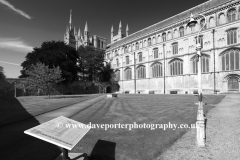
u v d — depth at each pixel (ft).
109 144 19.56
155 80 160.04
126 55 199.93
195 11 137.08
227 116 33.91
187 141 20.75
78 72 201.36
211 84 117.80
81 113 39.91
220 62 114.21
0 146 19.53
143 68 176.45
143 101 67.82
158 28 163.12
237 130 24.52
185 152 17.69
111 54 229.86
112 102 65.82
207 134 23.43
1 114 39.58
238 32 106.22
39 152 17.83
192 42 131.13
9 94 137.39
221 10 115.65
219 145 19.39
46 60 142.31
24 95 143.33
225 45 112.16
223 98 70.59
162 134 22.80
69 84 173.27
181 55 137.39
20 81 144.77
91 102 66.90
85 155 15.67
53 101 74.59
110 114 37.70
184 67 134.92
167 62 149.89
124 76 202.59
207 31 121.90
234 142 20.08
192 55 129.80
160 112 39.01
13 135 23.63
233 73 106.42
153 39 167.12
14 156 16.88
